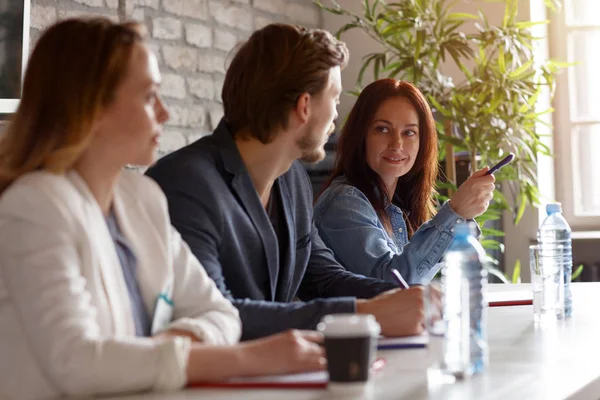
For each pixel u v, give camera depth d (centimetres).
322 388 131
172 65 430
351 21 528
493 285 311
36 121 139
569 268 226
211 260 188
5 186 139
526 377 141
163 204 161
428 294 144
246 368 134
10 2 345
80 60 139
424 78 477
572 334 190
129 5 409
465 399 124
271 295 210
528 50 468
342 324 126
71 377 126
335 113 208
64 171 142
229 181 201
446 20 455
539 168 498
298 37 201
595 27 514
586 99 518
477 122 443
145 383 128
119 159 147
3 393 131
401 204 308
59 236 132
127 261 154
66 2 383
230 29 466
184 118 437
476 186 264
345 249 280
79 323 129
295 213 229
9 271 131
